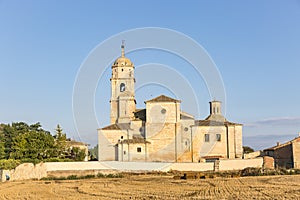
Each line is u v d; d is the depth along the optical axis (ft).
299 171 206.80
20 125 415.23
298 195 106.93
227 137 287.28
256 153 294.05
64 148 301.63
